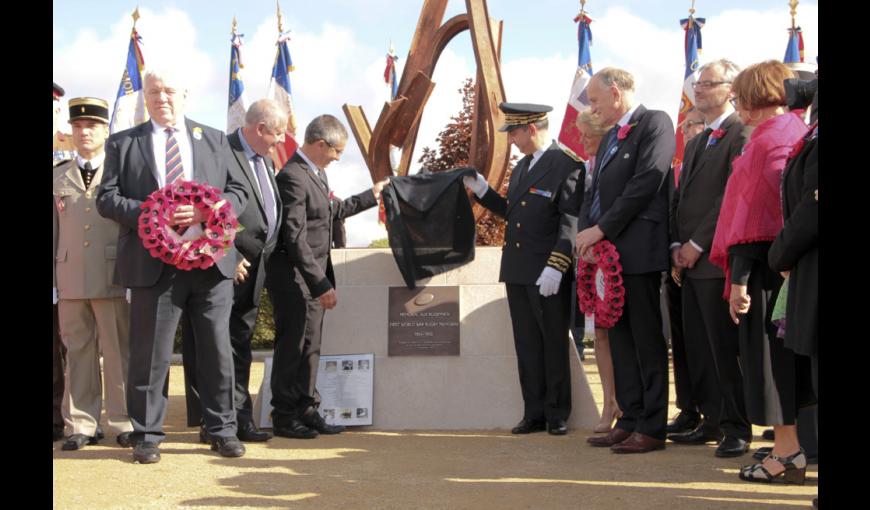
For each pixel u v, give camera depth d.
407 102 7.38
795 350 3.28
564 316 5.81
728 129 4.91
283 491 3.94
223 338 4.99
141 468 4.55
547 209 5.83
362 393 6.27
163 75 4.94
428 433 5.98
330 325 6.41
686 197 5.00
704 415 5.29
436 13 7.58
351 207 6.35
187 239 4.71
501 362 6.29
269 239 5.53
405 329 6.36
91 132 5.55
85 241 5.41
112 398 5.63
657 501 3.67
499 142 6.93
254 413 6.19
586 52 11.59
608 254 5.01
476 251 6.41
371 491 3.93
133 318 4.86
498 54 7.39
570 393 5.86
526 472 4.41
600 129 5.74
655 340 5.03
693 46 11.82
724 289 4.51
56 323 5.68
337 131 5.73
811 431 4.68
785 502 3.62
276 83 12.53
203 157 5.05
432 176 6.43
